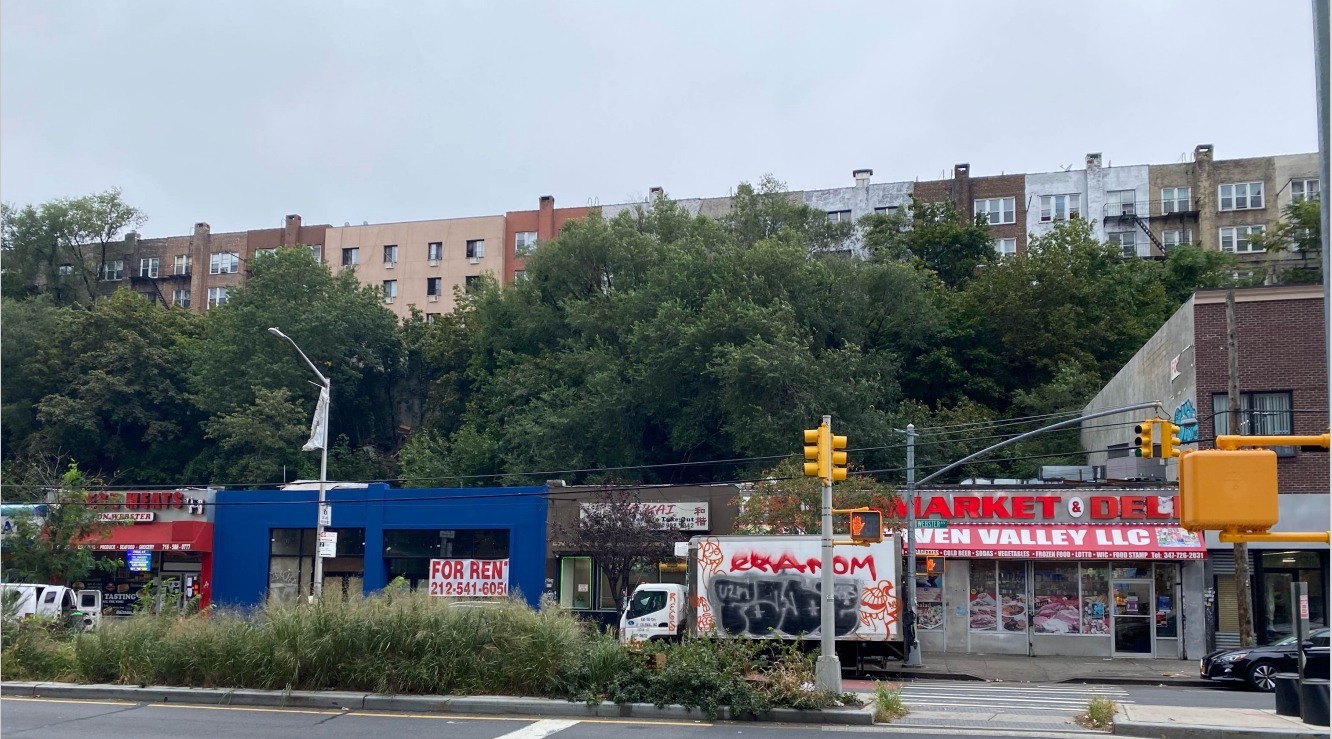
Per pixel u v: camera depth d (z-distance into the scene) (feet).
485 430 174.09
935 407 177.37
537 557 126.72
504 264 262.47
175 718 47.29
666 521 120.98
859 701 48.75
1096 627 103.71
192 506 138.82
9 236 257.75
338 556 135.85
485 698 49.93
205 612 60.13
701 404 146.20
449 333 211.61
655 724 46.24
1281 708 46.68
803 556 81.71
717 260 158.51
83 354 203.41
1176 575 102.73
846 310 159.84
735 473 146.82
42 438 195.62
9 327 201.67
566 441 152.46
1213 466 30.63
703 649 50.98
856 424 139.33
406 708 49.83
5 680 57.36
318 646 52.60
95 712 49.08
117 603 138.72
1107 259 199.62
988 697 63.57
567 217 257.14
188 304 286.46
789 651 52.31
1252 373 99.81
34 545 112.27
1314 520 96.84
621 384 153.07
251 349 197.77
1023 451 154.92
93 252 291.99
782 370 133.49
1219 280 197.06
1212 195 229.66
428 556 132.05
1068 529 104.12
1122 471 119.96
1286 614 98.89
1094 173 237.45
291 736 42.52
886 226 218.38
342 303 205.57
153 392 201.26
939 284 193.77
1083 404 159.94
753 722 47.14
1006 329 183.01
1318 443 31.60
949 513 107.24
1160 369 114.21
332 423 212.64
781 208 183.42
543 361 167.73
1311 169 225.76
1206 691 72.64
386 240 271.90
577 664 50.90
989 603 105.91
